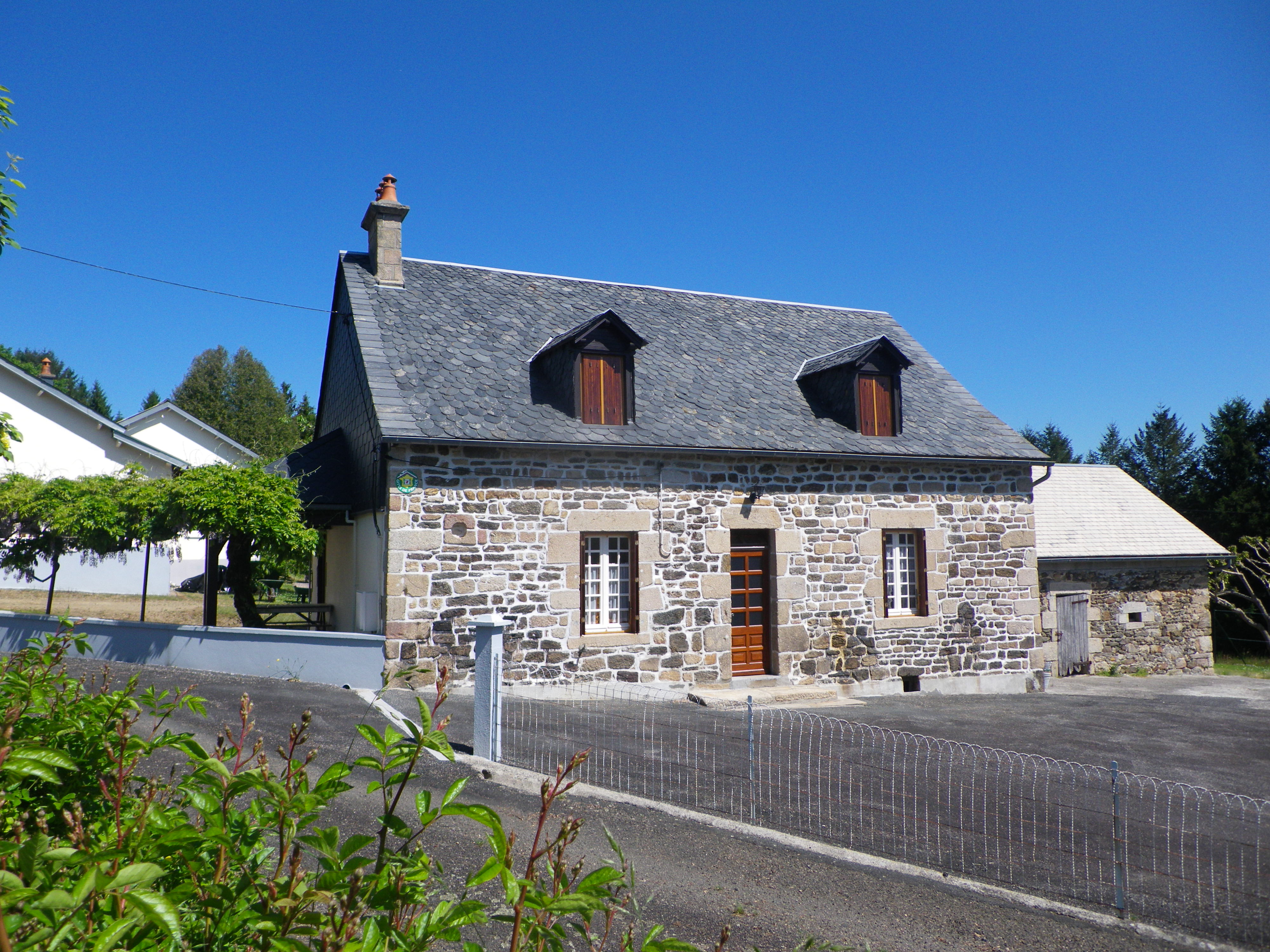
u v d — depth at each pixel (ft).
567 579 34.86
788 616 39.04
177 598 69.87
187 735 6.49
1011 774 25.48
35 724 7.60
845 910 15.28
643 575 36.29
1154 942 14.57
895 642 41.27
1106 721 35.35
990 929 14.79
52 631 38.09
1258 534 81.61
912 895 16.07
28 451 66.64
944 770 25.36
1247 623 73.15
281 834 5.47
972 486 43.68
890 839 19.08
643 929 13.98
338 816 18.24
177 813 6.46
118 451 69.10
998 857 18.22
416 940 5.35
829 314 53.21
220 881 5.57
